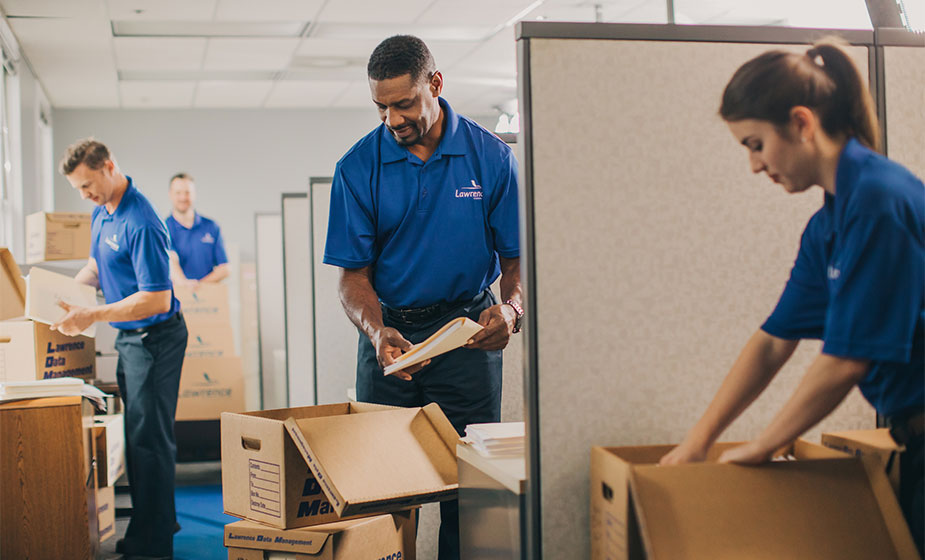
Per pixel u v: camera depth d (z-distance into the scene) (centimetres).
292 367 382
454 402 198
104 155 298
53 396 253
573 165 141
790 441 119
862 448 134
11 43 544
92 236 321
